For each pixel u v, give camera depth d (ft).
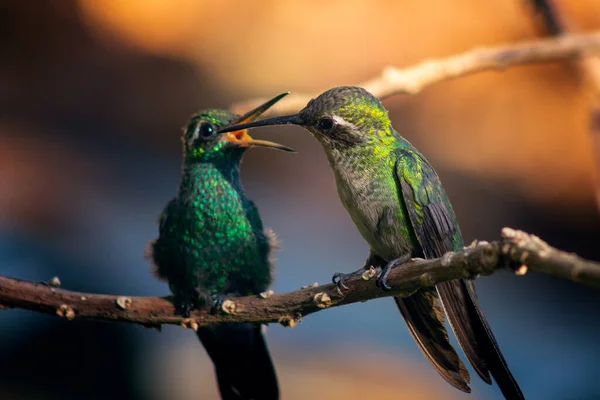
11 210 46.83
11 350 35.91
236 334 19.84
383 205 20.10
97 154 54.90
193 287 20.76
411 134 54.24
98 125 57.36
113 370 36.78
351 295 16.12
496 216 52.29
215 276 20.75
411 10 55.16
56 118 57.00
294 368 39.14
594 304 48.49
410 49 54.65
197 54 58.34
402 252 20.21
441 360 18.92
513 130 52.65
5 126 54.75
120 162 54.75
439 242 19.90
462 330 17.33
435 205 20.01
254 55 57.52
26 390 35.27
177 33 58.85
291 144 56.34
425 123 54.29
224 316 17.13
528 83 52.37
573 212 51.34
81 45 59.67
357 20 56.70
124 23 59.26
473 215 52.37
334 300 16.29
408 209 19.80
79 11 59.52
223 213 21.02
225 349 20.06
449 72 21.38
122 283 42.75
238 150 21.84
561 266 11.32
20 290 16.46
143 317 17.31
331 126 20.45
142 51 59.00
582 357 45.47
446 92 54.13
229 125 21.77
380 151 20.33
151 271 21.25
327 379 38.81
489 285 50.34
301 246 50.06
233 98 56.85
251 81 57.00
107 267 43.75
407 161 20.01
